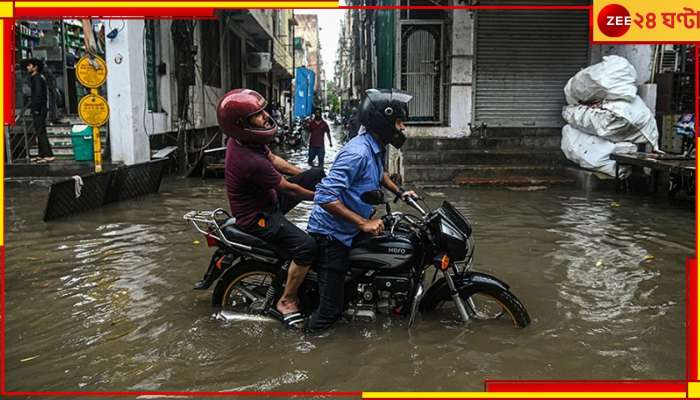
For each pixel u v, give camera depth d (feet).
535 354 11.94
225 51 64.95
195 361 11.67
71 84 48.52
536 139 39.83
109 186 28.58
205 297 15.26
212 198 31.48
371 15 57.62
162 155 39.60
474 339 12.65
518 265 18.25
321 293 12.88
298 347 12.28
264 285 14.23
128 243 20.70
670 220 24.95
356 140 12.59
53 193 24.18
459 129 40.37
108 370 11.28
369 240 12.89
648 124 32.94
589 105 34.81
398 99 12.47
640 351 12.08
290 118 118.01
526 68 40.60
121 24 36.06
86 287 16.02
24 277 16.87
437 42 40.68
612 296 15.37
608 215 26.18
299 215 27.20
